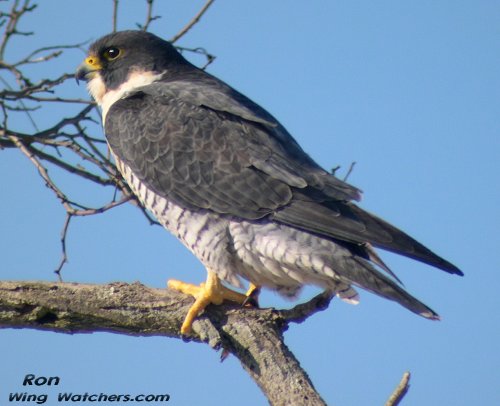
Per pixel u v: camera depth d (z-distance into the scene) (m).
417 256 9.90
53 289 10.24
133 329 10.45
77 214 11.99
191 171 11.23
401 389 8.07
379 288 9.84
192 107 11.61
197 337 10.45
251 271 10.95
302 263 10.35
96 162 12.29
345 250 10.23
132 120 11.74
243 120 11.47
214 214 10.98
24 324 10.27
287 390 9.33
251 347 9.86
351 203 10.68
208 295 10.36
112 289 10.38
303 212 10.57
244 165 11.07
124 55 12.84
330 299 10.36
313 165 11.30
